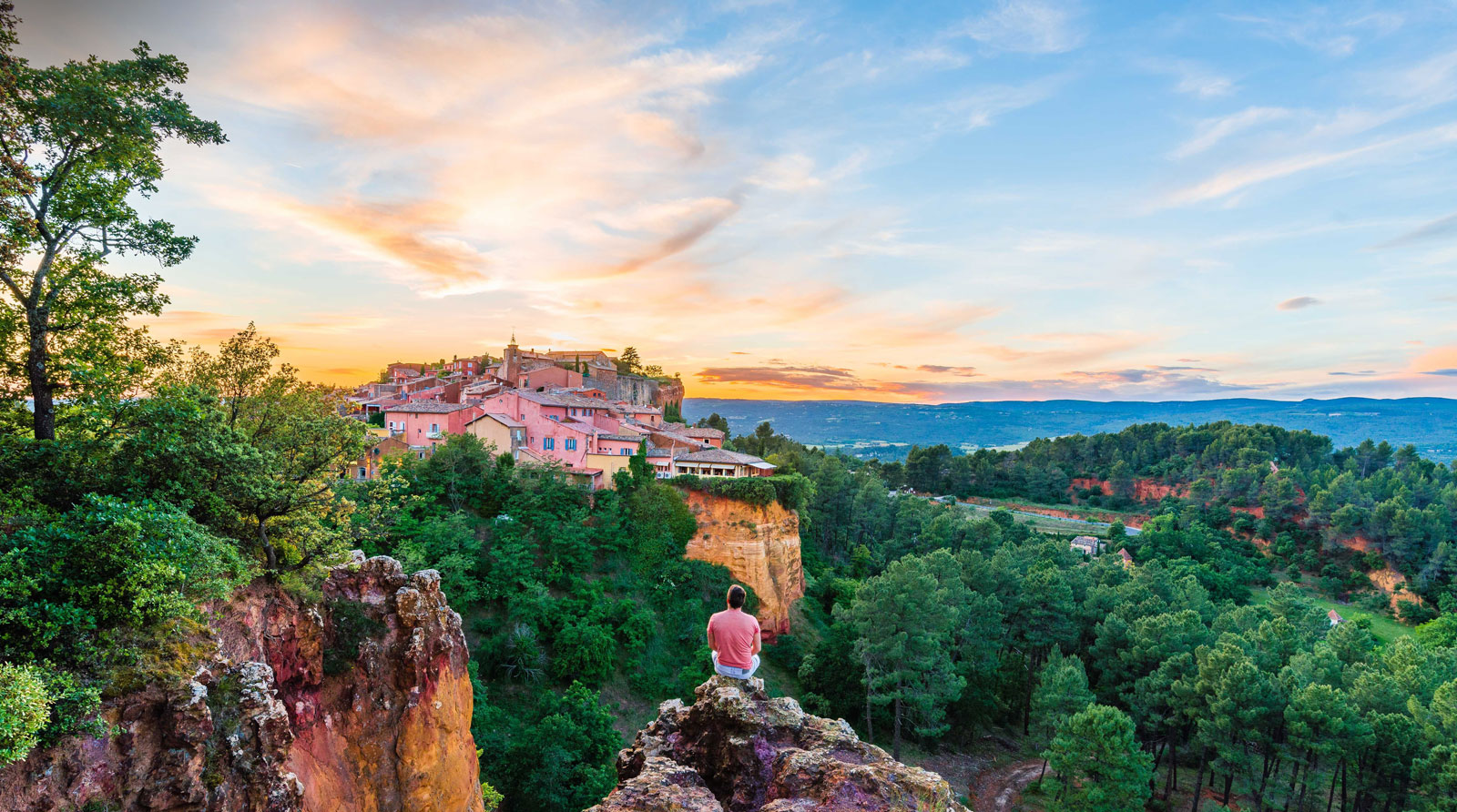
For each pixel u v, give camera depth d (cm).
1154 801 5134
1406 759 4509
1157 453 19838
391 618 2003
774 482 7125
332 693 1839
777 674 6100
